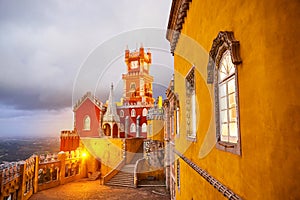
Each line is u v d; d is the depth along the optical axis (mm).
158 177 21312
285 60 2053
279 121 2121
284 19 2078
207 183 4699
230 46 3096
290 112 1976
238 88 3062
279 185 2111
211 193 4398
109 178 20828
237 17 3119
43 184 18141
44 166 18453
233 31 3266
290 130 1968
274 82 2207
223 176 3715
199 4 5375
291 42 1990
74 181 22016
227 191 3389
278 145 2135
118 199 15875
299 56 1900
